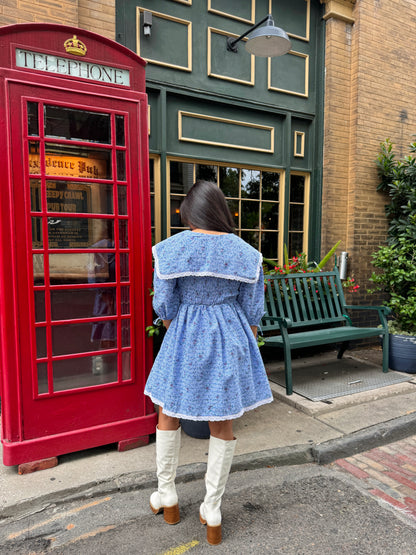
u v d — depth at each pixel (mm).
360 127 4742
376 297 5098
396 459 2594
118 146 2359
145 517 1946
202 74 3967
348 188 4879
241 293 1743
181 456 2432
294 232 4914
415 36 5129
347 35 4664
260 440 2641
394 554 1739
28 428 2217
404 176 4824
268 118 4523
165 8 3709
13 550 1730
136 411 2529
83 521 1915
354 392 3393
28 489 2061
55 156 2205
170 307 1662
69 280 2305
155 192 3904
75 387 2355
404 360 3965
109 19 3230
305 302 4500
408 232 4629
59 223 2250
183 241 1611
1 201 2061
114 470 2262
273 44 3404
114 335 2465
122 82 2367
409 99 5160
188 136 4023
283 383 3662
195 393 1584
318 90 4746
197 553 1719
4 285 2098
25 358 2184
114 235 2406
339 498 2150
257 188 4562
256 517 1974
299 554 1728
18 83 2047
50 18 2895
